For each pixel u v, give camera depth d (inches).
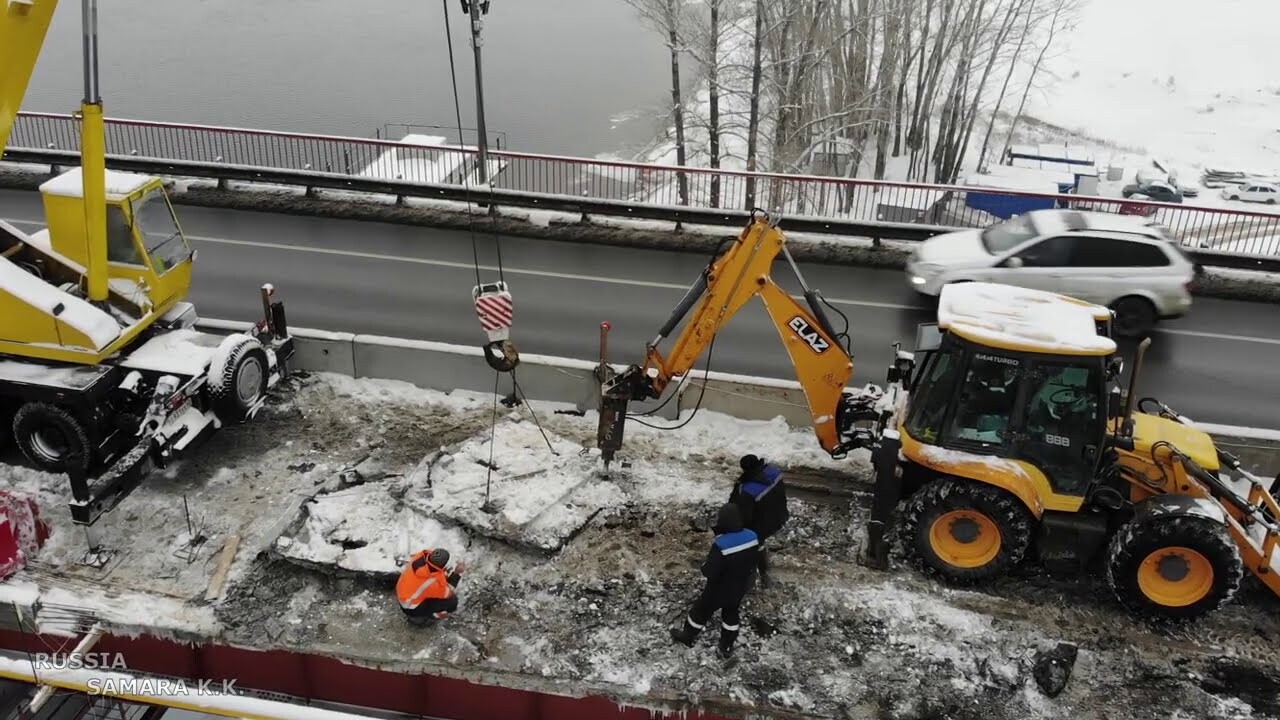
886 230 703.7
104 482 378.6
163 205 458.9
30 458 429.7
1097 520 365.1
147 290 448.8
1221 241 732.0
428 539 389.1
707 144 1181.7
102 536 393.7
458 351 497.0
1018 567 385.1
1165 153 1744.6
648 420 483.8
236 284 637.3
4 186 784.3
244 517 406.3
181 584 371.6
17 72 396.5
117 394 425.4
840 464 454.0
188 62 1708.9
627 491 427.2
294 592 369.4
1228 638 354.9
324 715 259.6
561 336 586.6
